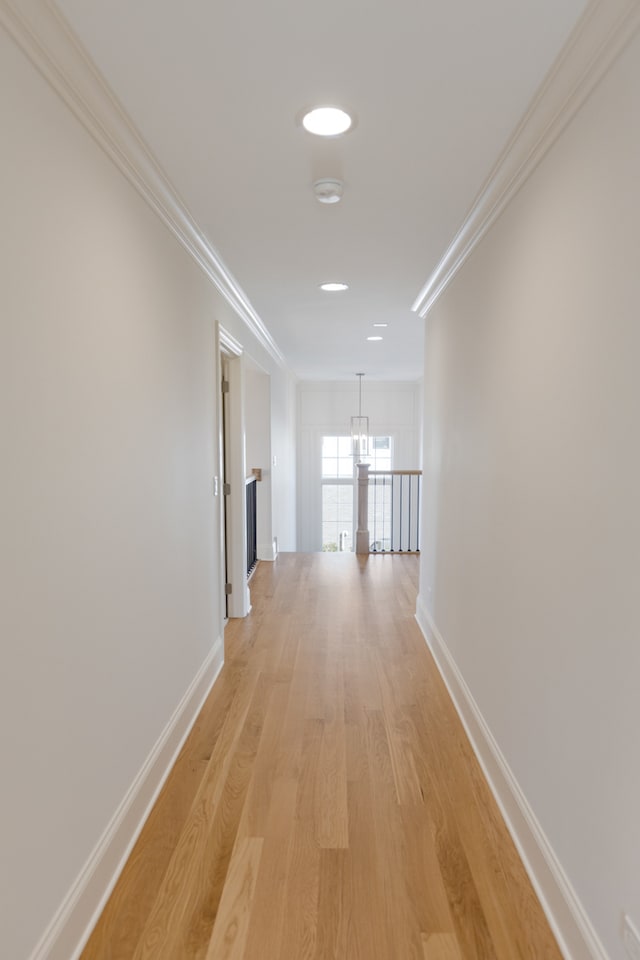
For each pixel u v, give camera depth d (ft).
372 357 22.38
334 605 15.72
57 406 4.72
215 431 10.94
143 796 6.79
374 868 6.08
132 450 6.50
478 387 8.51
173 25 4.35
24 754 4.23
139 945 5.15
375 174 6.85
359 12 4.24
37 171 4.42
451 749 8.44
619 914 4.14
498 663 7.31
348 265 10.43
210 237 8.96
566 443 5.15
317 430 31.63
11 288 4.06
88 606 5.31
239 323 13.71
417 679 10.91
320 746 8.52
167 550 7.84
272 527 21.06
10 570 4.04
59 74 4.61
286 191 7.31
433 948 5.12
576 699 4.89
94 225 5.47
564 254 5.24
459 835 6.59
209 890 5.78
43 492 4.49
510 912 5.51
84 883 5.17
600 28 4.19
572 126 5.05
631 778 3.99
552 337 5.51
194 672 9.39
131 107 5.45
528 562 6.17
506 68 4.89
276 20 4.31
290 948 5.12
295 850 6.34
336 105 5.44
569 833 5.02
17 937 4.12
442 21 4.33
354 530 31.83
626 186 4.10
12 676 4.07
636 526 3.93
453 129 5.85
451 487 10.55
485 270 8.12
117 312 6.05
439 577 11.70
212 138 6.02
